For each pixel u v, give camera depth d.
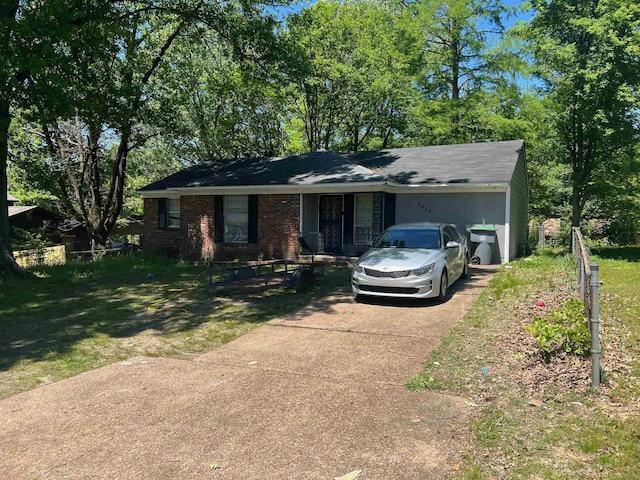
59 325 7.80
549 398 4.39
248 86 22.02
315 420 4.06
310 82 23.97
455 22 27.95
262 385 4.92
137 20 16.86
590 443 3.50
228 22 16.83
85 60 14.27
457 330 6.84
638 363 5.23
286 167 17.73
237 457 3.46
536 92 22.31
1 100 11.77
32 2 12.60
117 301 9.67
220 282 10.55
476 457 3.39
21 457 3.53
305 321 7.72
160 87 20.38
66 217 29.59
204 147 28.50
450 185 15.57
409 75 27.94
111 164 25.00
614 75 16.38
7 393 4.90
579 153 20.39
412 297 8.56
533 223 32.22
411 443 3.62
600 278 11.57
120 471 3.30
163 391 4.81
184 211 18.30
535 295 8.89
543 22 19.00
